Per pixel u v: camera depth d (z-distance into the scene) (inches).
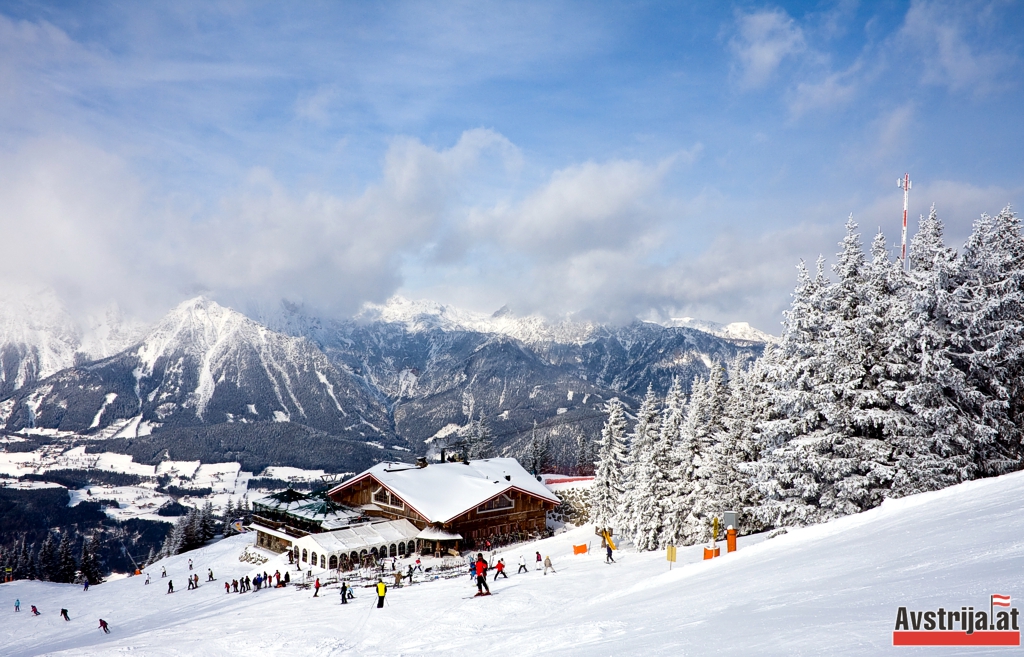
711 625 373.7
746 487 1669.5
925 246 1206.9
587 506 3270.2
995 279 1151.0
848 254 1223.5
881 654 220.5
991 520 506.6
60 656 1106.1
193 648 1095.6
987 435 1059.3
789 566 563.2
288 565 2461.9
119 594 2512.3
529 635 569.3
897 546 506.6
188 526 4173.2
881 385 1150.3
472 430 4744.1
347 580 2010.3
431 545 2527.1
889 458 1139.3
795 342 1278.3
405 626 1090.7
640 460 2015.3
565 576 1374.3
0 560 4035.4
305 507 2780.5
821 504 1183.6
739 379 1759.4
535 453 4820.4
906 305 1129.4
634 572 1315.2
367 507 2891.2
